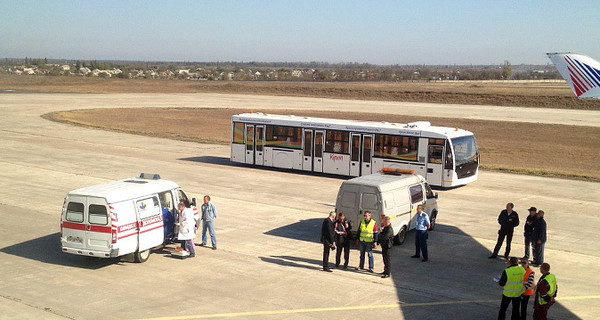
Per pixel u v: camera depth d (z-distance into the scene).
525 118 78.56
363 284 16.50
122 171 34.53
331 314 14.15
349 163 33.53
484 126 69.81
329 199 28.19
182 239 18.36
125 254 17.34
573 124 72.38
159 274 16.92
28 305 14.40
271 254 19.22
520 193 31.06
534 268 18.36
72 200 16.88
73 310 14.12
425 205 21.97
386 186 19.52
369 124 33.53
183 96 109.00
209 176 33.75
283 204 26.86
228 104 93.00
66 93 105.31
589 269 18.42
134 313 13.98
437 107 94.31
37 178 31.59
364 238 17.52
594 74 16.84
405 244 20.89
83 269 17.28
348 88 125.50
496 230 23.11
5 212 24.19
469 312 14.63
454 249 20.38
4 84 122.62
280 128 35.66
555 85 164.88
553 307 15.12
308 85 146.75
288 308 14.48
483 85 161.88
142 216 17.53
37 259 18.20
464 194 30.50
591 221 24.88
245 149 36.94
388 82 197.38
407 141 31.92
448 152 30.86
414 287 16.39
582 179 36.25
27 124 58.41
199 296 15.21
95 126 58.50
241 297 15.19
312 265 18.14
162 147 46.19
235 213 24.86
